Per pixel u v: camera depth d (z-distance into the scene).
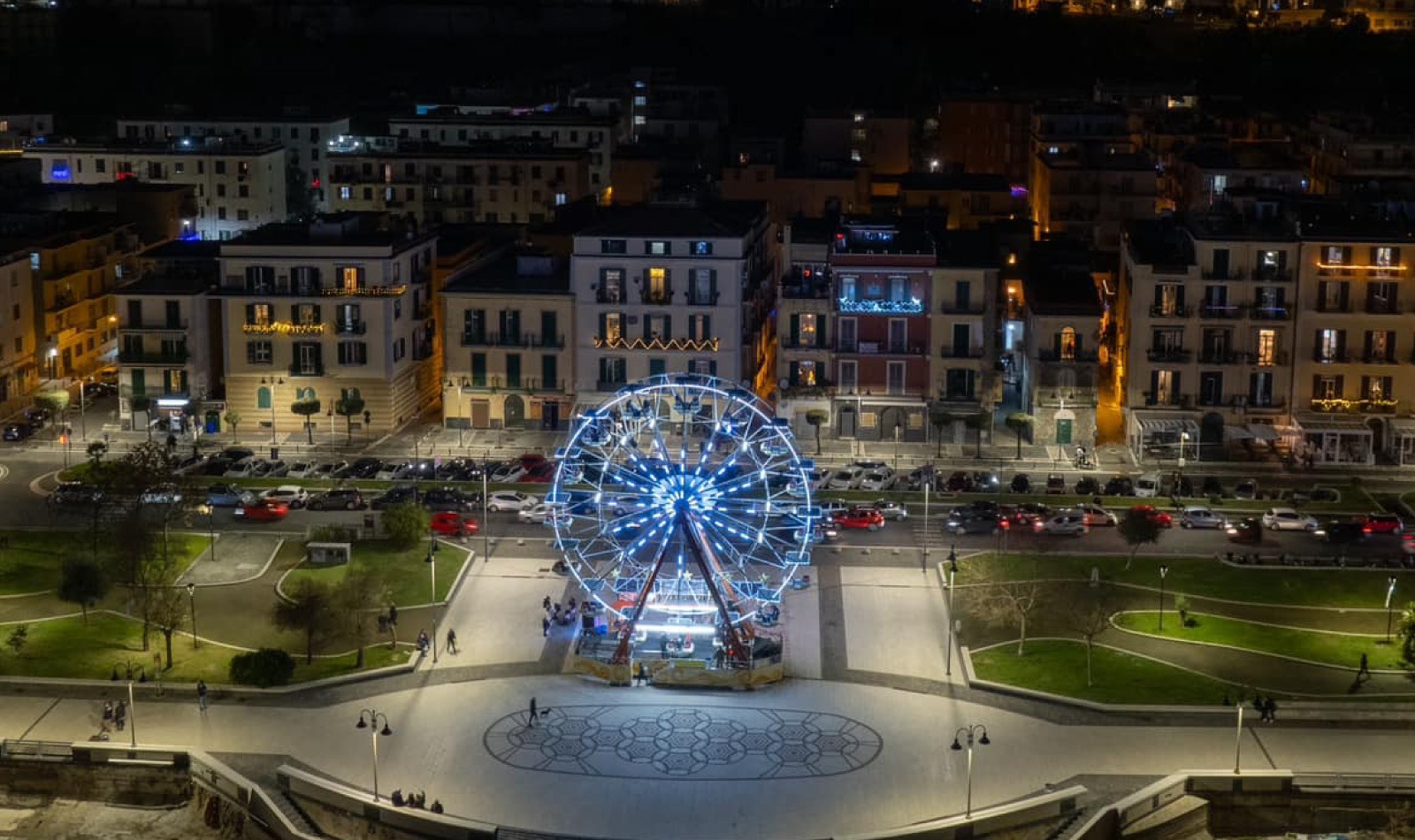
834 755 139.38
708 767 137.50
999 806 130.50
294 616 156.00
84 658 157.00
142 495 183.25
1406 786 132.50
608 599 172.00
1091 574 176.62
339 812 131.00
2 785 140.50
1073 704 147.50
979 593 172.38
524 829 127.50
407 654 158.00
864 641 161.88
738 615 165.00
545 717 146.12
